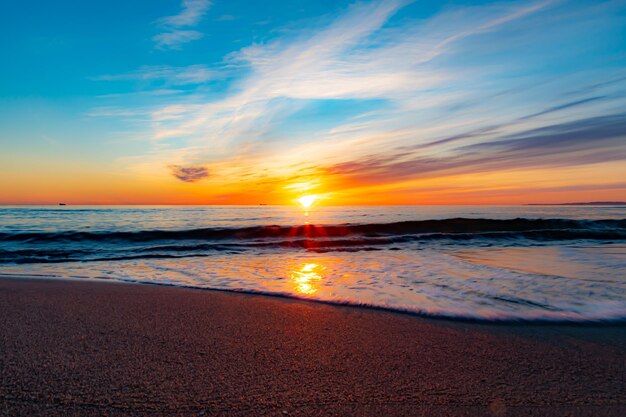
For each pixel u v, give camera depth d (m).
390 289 4.92
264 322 3.51
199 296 4.60
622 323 3.46
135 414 1.86
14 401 1.96
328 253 9.28
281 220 25.05
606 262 7.27
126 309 3.92
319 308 4.04
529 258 7.96
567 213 37.00
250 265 7.33
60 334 3.06
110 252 9.33
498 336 3.14
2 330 3.14
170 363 2.51
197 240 11.98
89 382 2.20
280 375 2.35
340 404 2.00
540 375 2.38
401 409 1.95
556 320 3.56
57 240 11.23
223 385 2.20
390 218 27.66
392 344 2.94
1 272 6.61
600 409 1.96
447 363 2.57
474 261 7.55
